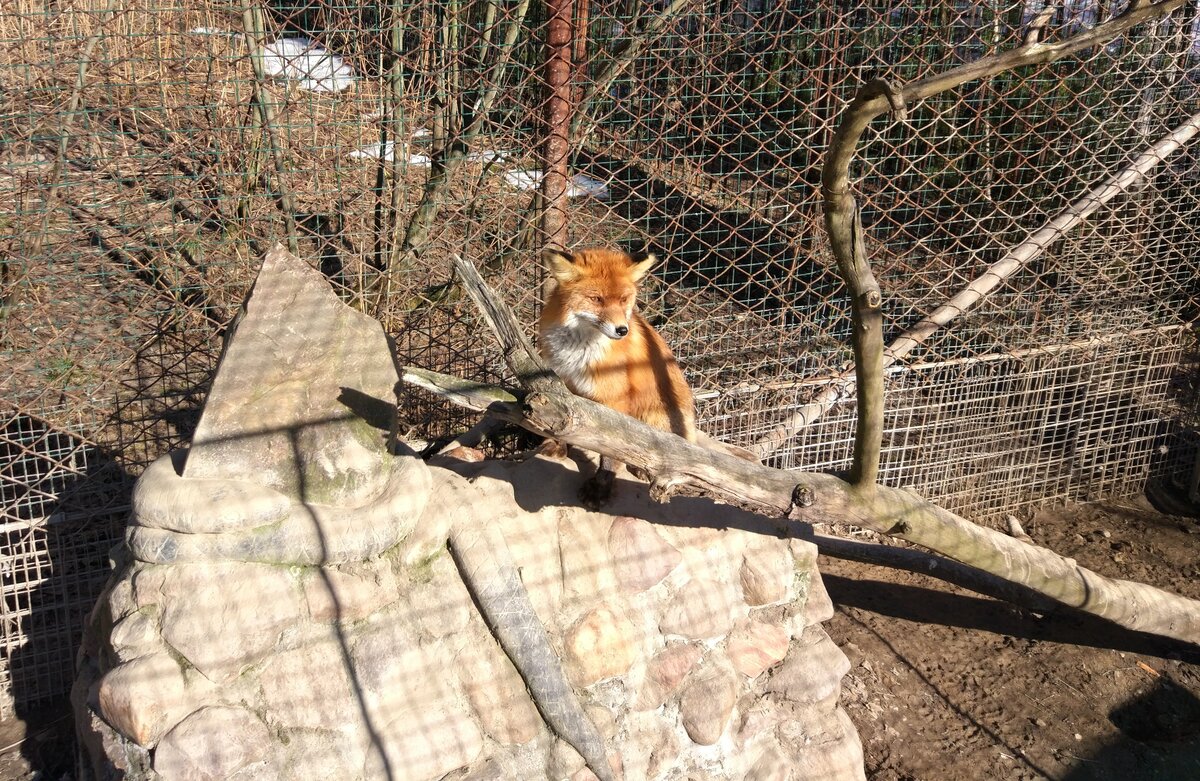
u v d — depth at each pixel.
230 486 2.90
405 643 3.04
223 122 4.21
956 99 5.75
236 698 2.83
